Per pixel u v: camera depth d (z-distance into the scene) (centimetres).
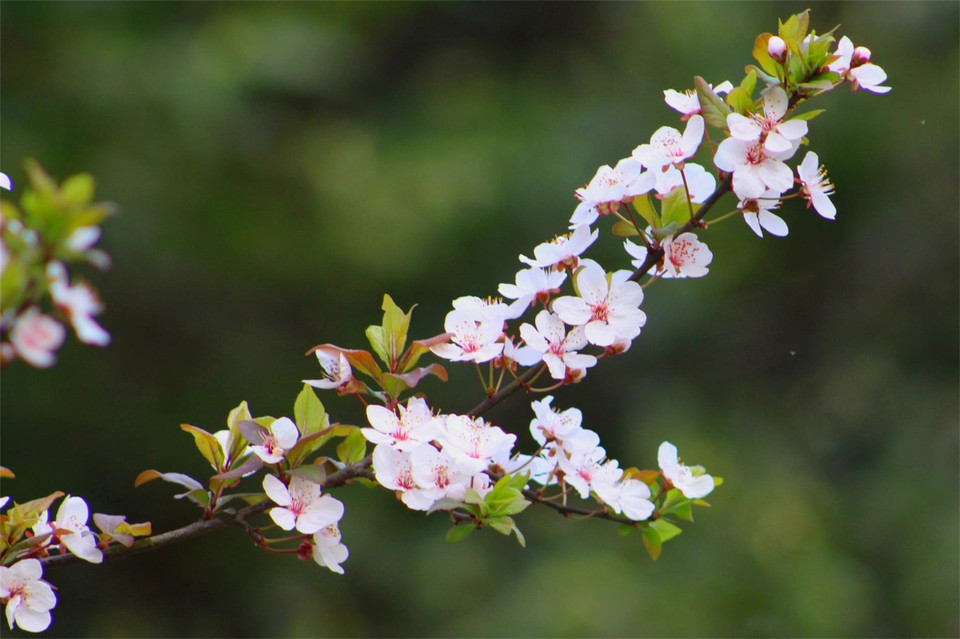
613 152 1071
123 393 995
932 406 1057
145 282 991
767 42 242
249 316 1034
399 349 246
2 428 959
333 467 242
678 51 1086
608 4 1162
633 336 241
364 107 1105
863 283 1114
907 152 1084
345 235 1005
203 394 1016
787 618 900
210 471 1012
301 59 1006
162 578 1015
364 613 999
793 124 234
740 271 1103
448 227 1003
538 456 254
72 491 987
